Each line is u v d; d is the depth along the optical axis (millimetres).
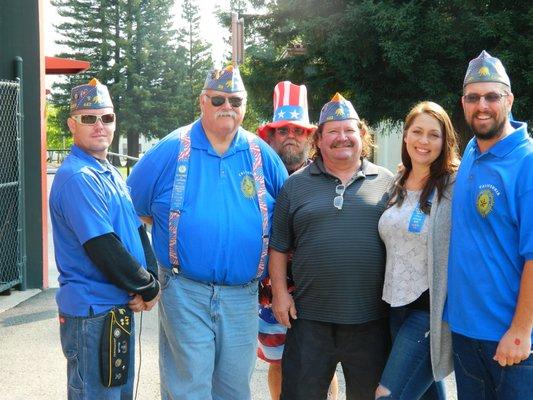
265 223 3533
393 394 3203
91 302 3045
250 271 3484
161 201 3451
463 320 2873
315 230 3359
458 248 2891
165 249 3457
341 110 3404
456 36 12992
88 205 2982
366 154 3668
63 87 53250
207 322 3441
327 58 15781
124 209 3160
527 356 2715
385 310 3424
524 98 12625
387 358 3455
